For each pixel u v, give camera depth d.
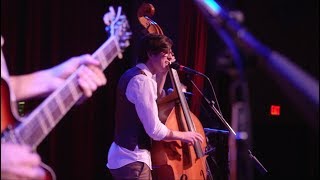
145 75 2.67
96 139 4.08
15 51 3.55
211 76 4.13
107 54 1.60
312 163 4.69
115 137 2.76
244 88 2.28
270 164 4.65
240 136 2.21
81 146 3.96
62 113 1.51
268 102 4.67
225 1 4.29
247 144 2.82
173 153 2.79
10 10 3.52
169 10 4.18
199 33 4.11
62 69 1.67
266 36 4.61
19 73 3.61
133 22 4.13
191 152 2.87
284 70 4.66
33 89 1.64
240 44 2.90
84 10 3.89
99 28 3.97
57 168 3.86
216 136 3.23
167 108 2.89
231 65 2.37
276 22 4.62
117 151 2.71
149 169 2.72
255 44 4.38
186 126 2.89
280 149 4.69
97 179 4.09
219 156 3.20
